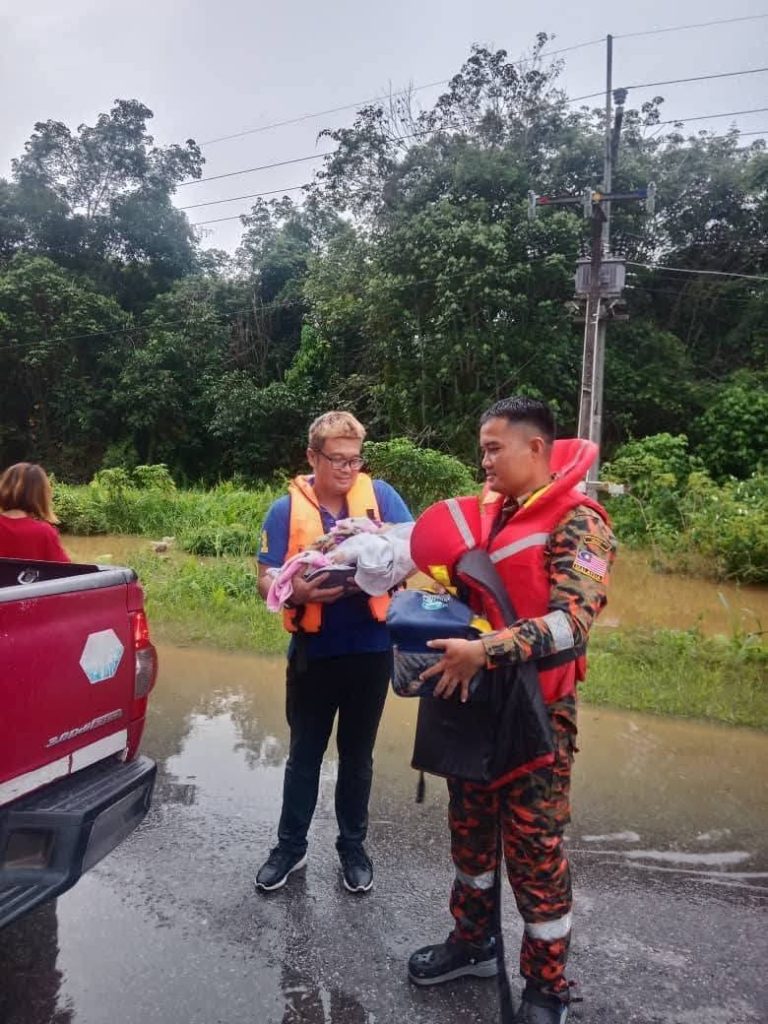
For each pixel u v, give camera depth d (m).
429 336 18.94
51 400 27.39
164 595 7.80
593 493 11.66
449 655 1.88
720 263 21.48
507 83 19.45
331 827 3.40
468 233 17.48
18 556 3.48
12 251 28.33
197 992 2.33
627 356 20.19
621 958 2.53
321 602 2.58
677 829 3.43
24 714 2.03
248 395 23.66
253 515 14.20
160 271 29.39
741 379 19.50
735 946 2.61
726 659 5.96
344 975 2.42
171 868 3.03
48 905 2.76
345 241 21.78
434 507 2.18
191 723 4.66
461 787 2.27
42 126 27.47
